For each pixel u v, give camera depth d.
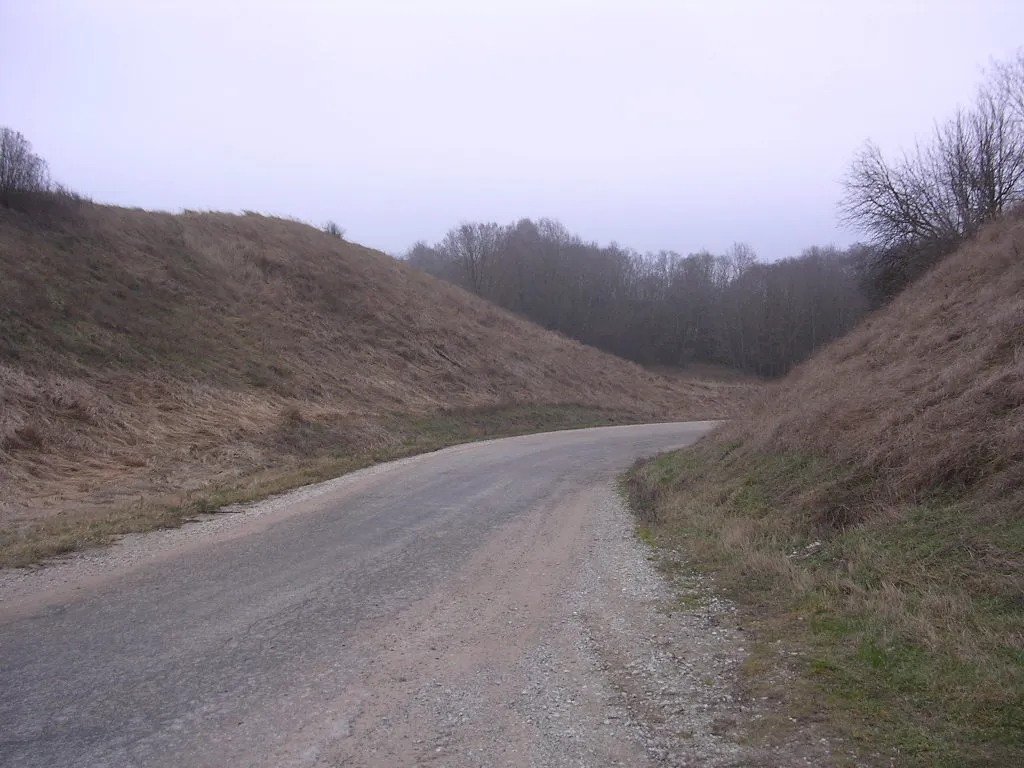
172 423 17.30
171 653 5.41
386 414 25.89
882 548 7.11
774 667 5.18
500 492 14.34
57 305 19.61
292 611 6.53
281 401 22.27
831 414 11.18
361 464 17.38
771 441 12.24
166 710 4.44
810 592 6.62
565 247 77.75
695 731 4.28
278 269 34.19
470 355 38.03
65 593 6.92
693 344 76.88
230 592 7.05
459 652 5.63
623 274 80.12
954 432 8.07
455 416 29.20
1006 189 19.98
